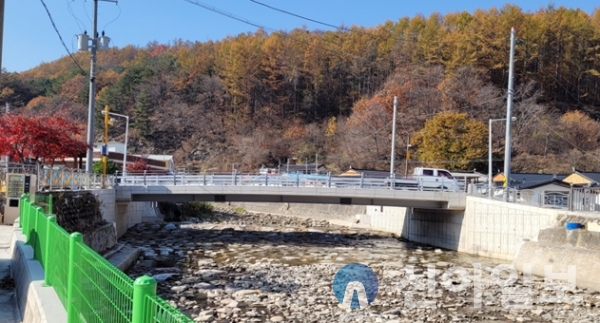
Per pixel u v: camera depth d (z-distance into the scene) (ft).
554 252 69.77
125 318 13.57
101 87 434.30
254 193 109.81
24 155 93.86
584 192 81.46
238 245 101.76
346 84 372.58
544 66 267.18
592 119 253.03
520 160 228.63
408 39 312.50
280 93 394.93
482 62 271.08
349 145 274.77
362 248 105.09
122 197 107.34
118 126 387.14
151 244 97.60
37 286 27.45
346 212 175.42
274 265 76.13
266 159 336.29
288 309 47.73
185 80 435.12
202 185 109.60
